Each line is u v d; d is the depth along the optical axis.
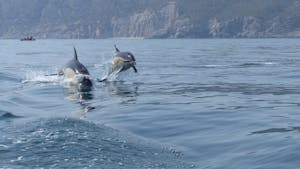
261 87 22.67
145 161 10.45
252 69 33.69
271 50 69.94
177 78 27.59
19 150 10.57
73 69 25.06
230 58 47.56
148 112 16.02
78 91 22.05
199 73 30.88
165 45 107.38
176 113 15.64
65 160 10.10
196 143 11.91
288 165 9.70
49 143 11.09
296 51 65.50
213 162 10.42
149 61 43.41
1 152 10.44
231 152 10.95
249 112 15.45
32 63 42.28
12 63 42.38
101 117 15.42
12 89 23.22
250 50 70.31
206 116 14.97
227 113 15.38
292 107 16.30
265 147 10.98
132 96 20.12
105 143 11.45
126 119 14.95
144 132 13.30
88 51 71.94
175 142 12.16
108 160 10.30
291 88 22.11
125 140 11.97
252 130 12.78
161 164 10.31
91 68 35.62
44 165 9.80
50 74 28.67
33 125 12.70
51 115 15.77
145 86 23.62
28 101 19.36
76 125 12.86
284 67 35.03
